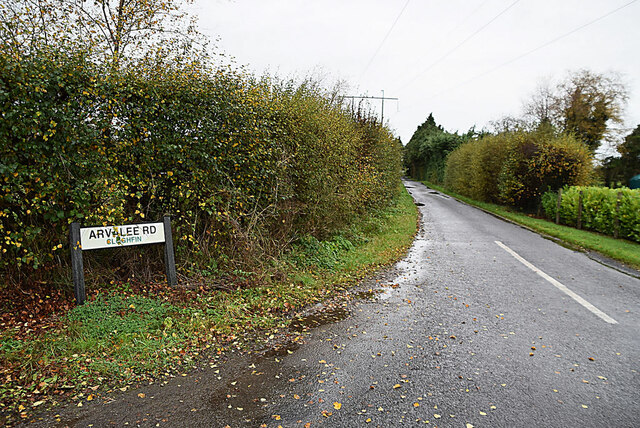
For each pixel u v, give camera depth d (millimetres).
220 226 6680
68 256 5293
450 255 9516
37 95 4609
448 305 5785
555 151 18109
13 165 4496
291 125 7848
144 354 3906
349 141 11445
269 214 7312
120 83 5180
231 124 6457
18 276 4945
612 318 5266
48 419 2904
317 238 9250
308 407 3146
